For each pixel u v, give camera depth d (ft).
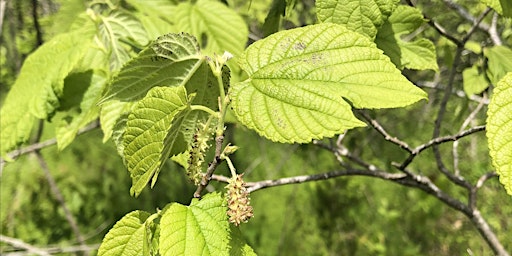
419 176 1.81
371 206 5.30
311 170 5.52
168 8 1.71
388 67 0.84
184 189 5.26
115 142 1.15
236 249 0.89
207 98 1.05
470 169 4.43
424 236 4.99
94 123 2.66
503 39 2.40
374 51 0.85
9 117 1.47
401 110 4.52
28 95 1.45
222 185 4.55
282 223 5.36
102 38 1.53
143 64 0.98
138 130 0.86
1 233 4.63
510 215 4.37
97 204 5.22
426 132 4.91
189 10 1.58
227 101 0.88
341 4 1.02
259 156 5.84
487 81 1.78
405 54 1.31
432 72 3.07
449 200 1.89
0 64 3.34
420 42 1.31
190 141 1.01
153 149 0.86
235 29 1.57
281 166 5.61
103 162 5.54
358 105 0.81
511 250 4.29
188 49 0.99
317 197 5.42
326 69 0.84
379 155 5.07
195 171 0.94
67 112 1.48
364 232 5.19
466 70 1.84
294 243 5.19
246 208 0.87
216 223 0.89
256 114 0.83
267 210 5.48
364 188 5.33
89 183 5.33
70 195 5.15
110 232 0.94
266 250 5.16
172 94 0.85
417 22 1.27
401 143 1.61
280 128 0.81
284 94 0.83
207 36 1.59
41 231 4.83
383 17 1.00
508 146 0.78
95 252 4.73
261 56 0.88
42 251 3.10
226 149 0.91
